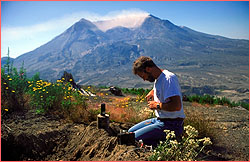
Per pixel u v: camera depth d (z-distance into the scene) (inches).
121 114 188.2
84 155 114.8
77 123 154.1
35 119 150.2
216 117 248.7
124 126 157.0
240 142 169.5
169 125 102.7
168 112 102.0
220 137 176.9
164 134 103.4
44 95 173.3
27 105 171.5
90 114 169.6
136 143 108.4
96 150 113.5
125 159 93.9
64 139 131.8
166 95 96.3
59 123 149.0
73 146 125.8
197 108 315.3
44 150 123.9
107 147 111.4
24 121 144.7
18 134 125.3
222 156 141.1
